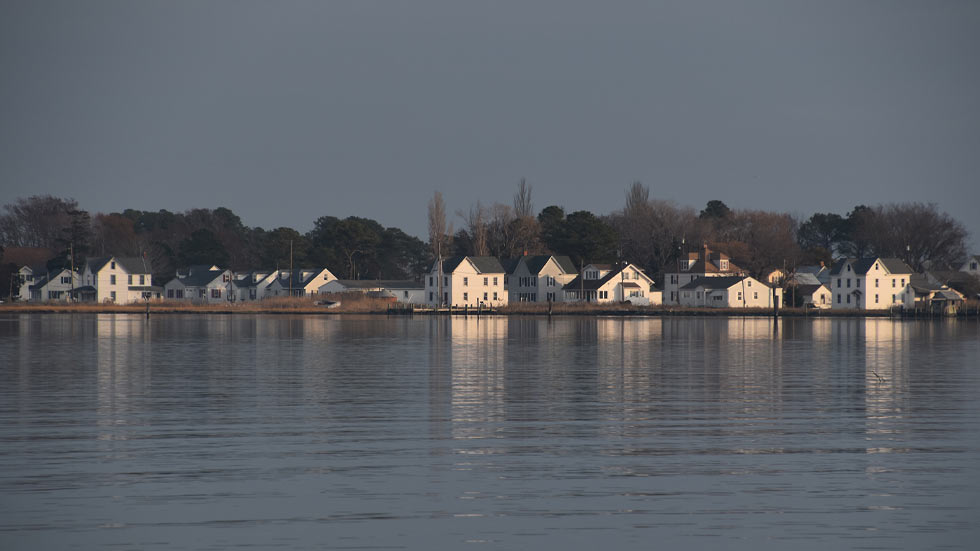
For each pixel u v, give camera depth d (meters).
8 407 169.25
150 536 95.69
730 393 192.50
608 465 124.12
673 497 109.56
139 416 159.50
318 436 142.25
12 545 93.06
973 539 96.19
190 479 115.81
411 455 129.38
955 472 120.62
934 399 184.00
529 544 94.50
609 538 96.31
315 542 94.44
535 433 145.50
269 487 112.38
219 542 94.19
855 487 113.69
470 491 111.44
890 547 94.12
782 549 93.75
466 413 164.50
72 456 127.56
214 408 168.88
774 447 135.50
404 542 94.69
